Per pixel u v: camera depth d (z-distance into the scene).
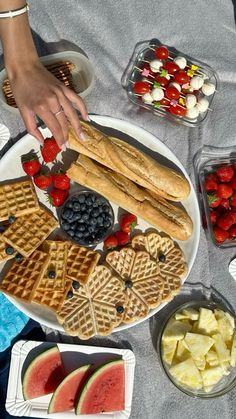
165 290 1.20
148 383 1.21
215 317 1.20
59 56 1.22
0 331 1.18
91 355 1.18
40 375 1.15
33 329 1.20
